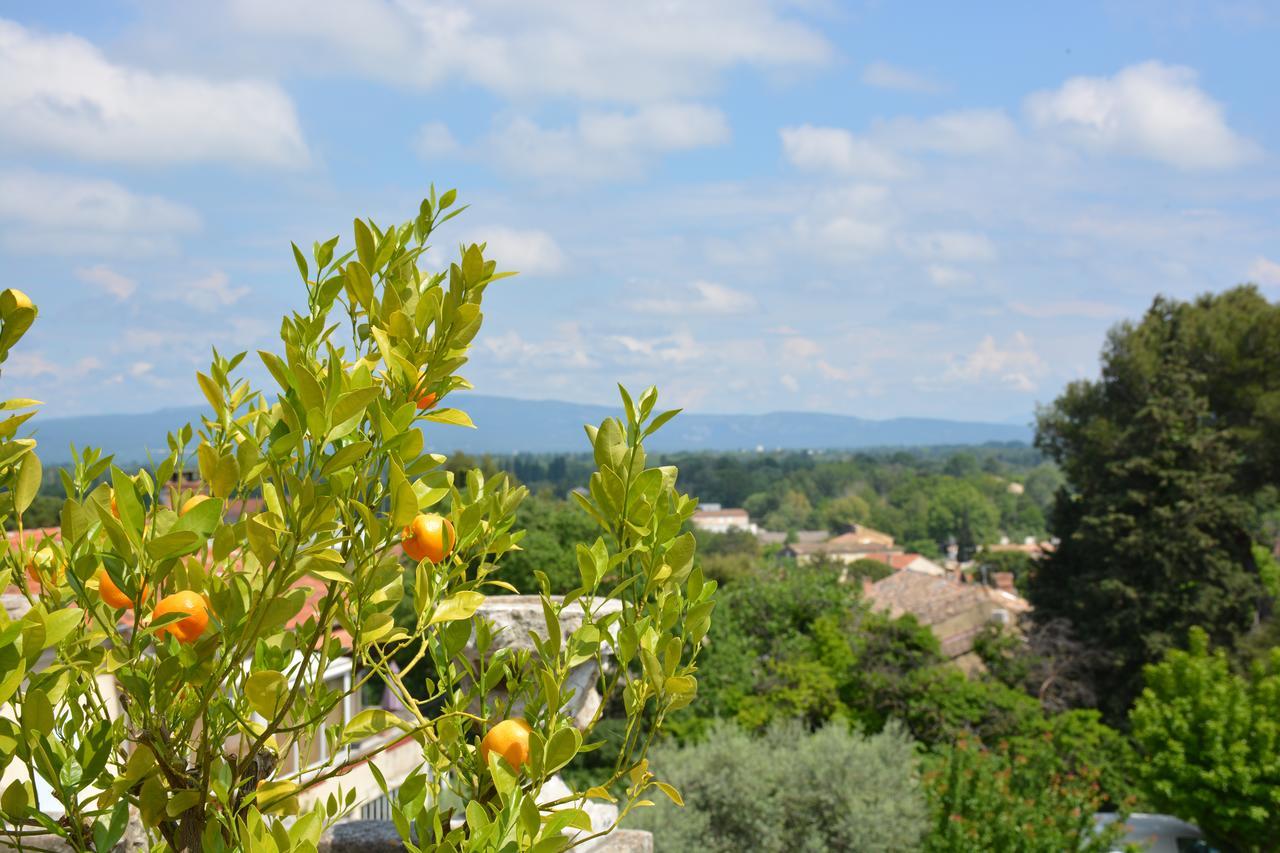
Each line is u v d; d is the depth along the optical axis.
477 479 1.92
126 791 1.55
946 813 11.49
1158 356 32.22
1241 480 32.28
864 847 10.99
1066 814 11.84
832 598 23.83
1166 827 17.91
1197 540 28.58
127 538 1.39
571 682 2.73
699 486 181.25
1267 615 30.88
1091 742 19.56
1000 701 19.80
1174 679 16.66
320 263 1.76
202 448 1.47
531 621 2.84
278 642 1.77
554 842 1.48
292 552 1.40
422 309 1.69
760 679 20.56
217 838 1.48
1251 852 15.50
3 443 1.53
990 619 25.81
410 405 1.53
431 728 1.82
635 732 1.73
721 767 11.40
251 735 1.61
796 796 11.27
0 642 1.27
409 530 1.64
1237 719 15.41
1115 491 31.06
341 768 1.70
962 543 122.94
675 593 1.75
